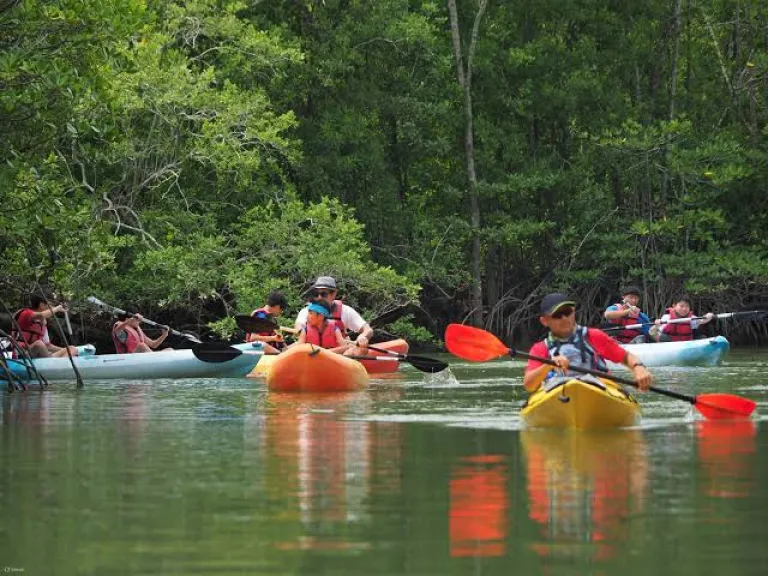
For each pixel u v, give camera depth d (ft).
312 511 30.99
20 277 94.38
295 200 137.69
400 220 170.60
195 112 130.31
